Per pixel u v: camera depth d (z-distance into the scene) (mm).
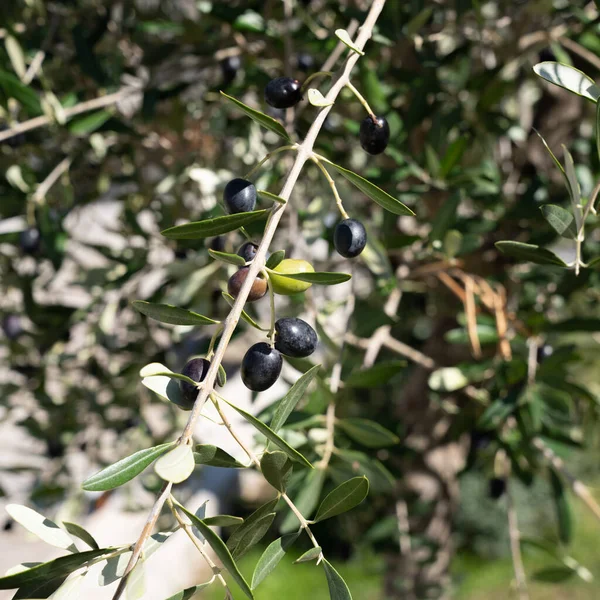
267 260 322
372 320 604
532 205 696
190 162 794
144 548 318
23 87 628
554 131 866
